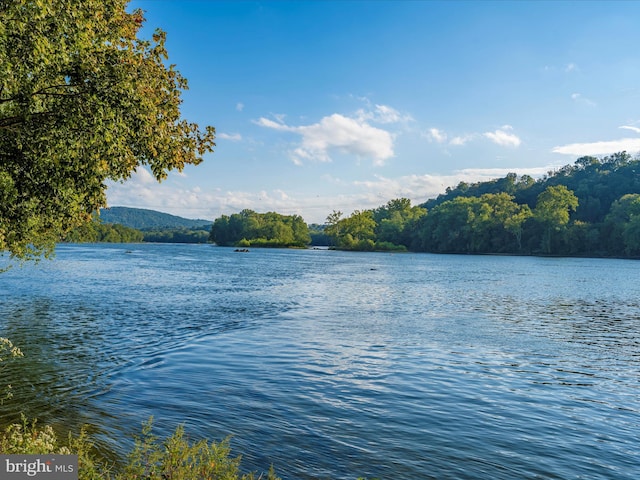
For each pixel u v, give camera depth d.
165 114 9.97
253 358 18.98
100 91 7.69
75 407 13.12
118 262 85.50
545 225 156.62
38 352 19.30
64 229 11.56
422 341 22.95
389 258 136.75
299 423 12.12
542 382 16.41
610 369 18.36
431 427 12.09
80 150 8.35
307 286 50.69
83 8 8.07
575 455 10.64
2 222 9.75
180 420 12.24
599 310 35.28
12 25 7.24
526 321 29.80
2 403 13.34
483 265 101.62
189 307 32.97
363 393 14.76
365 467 9.78
